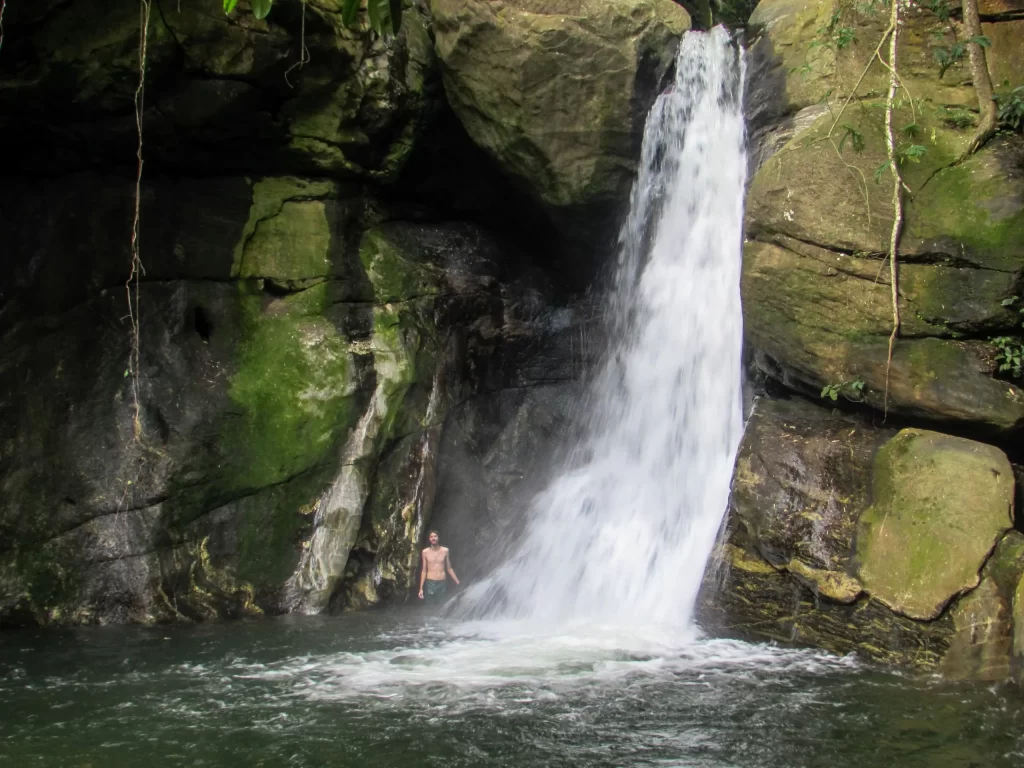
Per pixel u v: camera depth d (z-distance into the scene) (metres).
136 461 11.68
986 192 9.27
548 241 15.27
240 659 9.27
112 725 7.25
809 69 11.31
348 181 13.41
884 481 9.20
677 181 13.30
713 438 12.09
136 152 12.18
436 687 8.11
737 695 7.68
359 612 12.04
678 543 11.36
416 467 13.02
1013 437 9.21
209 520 11.85
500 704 7.58
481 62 13.00
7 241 12.15
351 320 13.02
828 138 10.15
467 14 12.81
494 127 13.36
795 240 10.22
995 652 7.97
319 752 6.63
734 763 6.33
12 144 11.93
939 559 8.48
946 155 9.70
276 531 12.05
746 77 12.62
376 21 7.59
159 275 12.38
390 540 12.59
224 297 12.62
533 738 6.83
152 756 6.60
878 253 9.70
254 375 12.38
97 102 11.30
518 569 12.59
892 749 6.53
